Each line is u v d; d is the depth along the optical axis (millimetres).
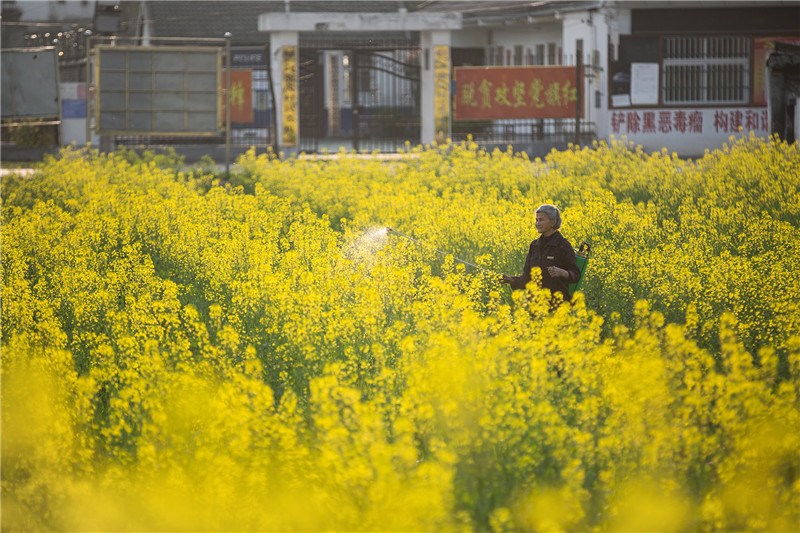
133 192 56938
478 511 17234
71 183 63531
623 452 17922
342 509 16125
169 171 72812
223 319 29094
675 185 61219
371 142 114562
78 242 39750
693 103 104250
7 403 20578
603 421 19812
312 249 38094
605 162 71062
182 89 77188
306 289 30031
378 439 16750
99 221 44969
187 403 19656
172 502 16891
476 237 40625
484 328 23047
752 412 18750
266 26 96375
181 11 119438
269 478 17328
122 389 21266
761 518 16812
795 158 66250
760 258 35188
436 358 20734
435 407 18719
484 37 122000
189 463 17922
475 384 18859
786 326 26359
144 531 17109
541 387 19906
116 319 26844
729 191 56031
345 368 23453
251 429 18125
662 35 103000
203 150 102938
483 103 101062
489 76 100875
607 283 32750
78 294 30609
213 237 43656
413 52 112250
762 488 17719
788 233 40312
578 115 95062
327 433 16969
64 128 106562
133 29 117125
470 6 119250
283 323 27625
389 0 122125
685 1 102438
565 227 43250
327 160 79375
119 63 76750
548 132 108375
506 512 15695
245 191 68000
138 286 32438
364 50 100125
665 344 23922
